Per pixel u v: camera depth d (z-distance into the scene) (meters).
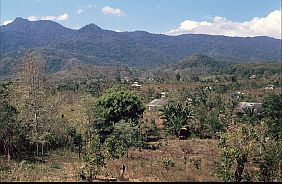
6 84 51.78
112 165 37.19
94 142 32.69
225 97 106.12
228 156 25.98
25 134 46.56
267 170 26.28
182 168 37.19
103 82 127.38
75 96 80.19
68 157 44.59
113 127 54.34
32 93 50.72
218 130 68.62
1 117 41.91
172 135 69.62
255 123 60.44
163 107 76.00
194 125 72.12
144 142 57.06
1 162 38.00
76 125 55.56
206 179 30.91
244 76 165.12
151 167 37.59
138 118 61.22
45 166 37.78
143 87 131.25
